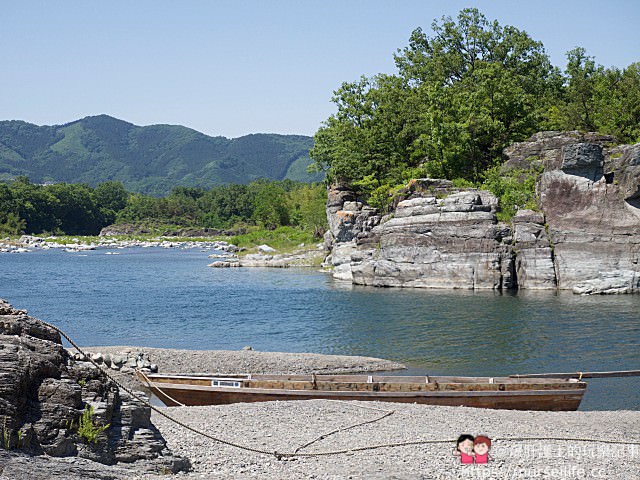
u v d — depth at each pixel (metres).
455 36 106.94
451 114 90.00
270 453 17.67
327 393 25.55
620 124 87.88
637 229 63.59
